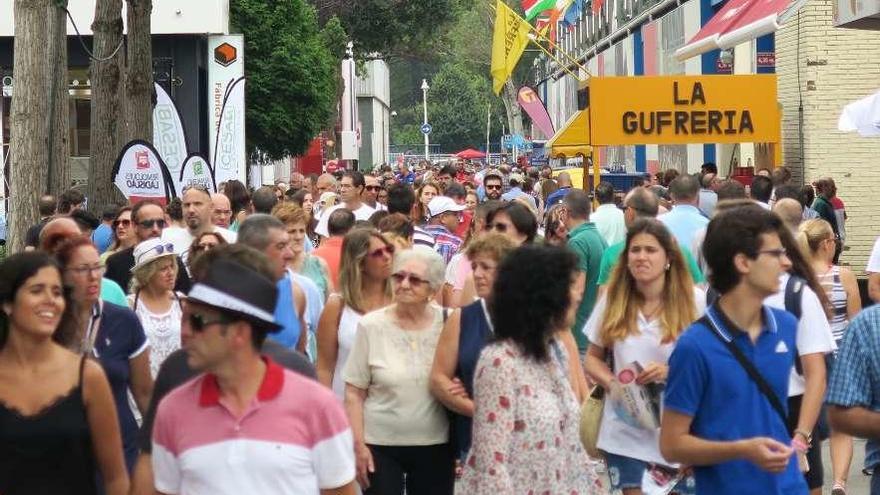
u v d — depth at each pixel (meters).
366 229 22.58
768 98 51.66
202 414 13.03
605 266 27.92
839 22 46.03
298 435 13.05
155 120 54.56
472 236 29.67
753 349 15.22
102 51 53.16
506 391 15.98
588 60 149.50
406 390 20.73
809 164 60.91
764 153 66.06
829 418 15.22
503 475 15.84
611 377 20.50
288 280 21.14
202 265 13.73
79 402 15.33
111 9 53.03
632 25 114.06
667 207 46.25
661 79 51.66
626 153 123.56
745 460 15.16
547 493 16.03
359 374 20.95
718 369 15.10
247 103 97.81
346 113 139.38
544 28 114.44
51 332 15.34
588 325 20.97
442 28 149.62
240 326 12.84
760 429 15.20
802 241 26.97
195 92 90.06
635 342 20.25
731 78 51.72
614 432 20.39
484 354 16.17
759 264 15.08
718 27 58.34
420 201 45.41
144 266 22.75
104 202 53.09
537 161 171.75
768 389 15.21
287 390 13.13
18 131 43.56
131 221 30.91
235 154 61.56
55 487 15.27
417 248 20.98
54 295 15.37
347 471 13.26
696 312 20.38
